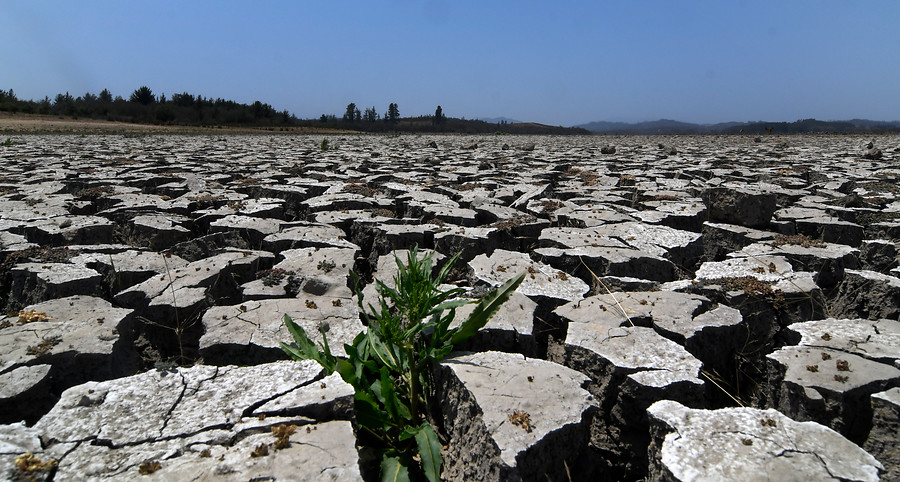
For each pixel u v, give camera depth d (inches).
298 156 683.4
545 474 97.7
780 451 88.4
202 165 538.9
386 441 113.7
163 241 258.4
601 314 150.9
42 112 2016.5
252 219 266.8
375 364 126.3
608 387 123.3
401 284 128.3
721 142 1235.9
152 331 161.2
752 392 145.1
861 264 220.7
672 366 121.8
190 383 108.5
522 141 1363.2
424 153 770.8
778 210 296.0
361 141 1254.9
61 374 125.0
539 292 170.2
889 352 124.5
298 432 95.7
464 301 129.8
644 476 117.0
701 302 156.7
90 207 322.3
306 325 144.6
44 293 176.1
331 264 193.5
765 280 175.9
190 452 90.7
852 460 86.5
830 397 111.3
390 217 291.3
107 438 93.1
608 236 238.1
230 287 189.3
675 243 226.7
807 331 137.4
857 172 484.1
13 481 83.1
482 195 356.2
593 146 1041.5
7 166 510.3
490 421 100.4
